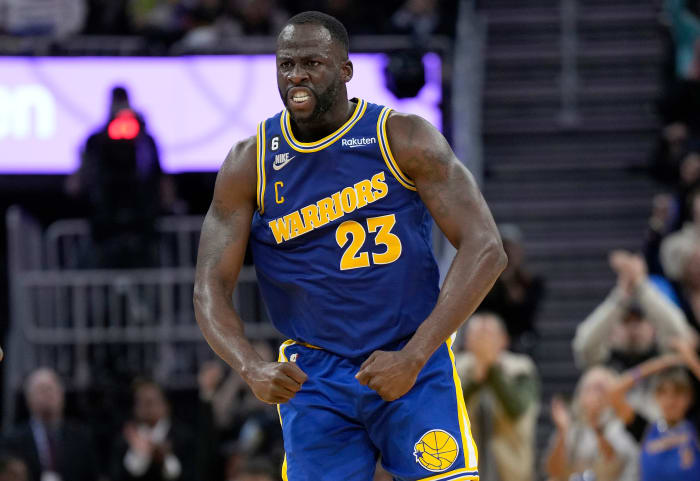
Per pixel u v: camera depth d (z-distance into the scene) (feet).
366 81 82.84
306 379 26.50
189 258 82.84
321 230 28.14
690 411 54.29
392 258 28.02
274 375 26.32
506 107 97.76
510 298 68.90
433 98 81.41
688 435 52.90
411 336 28.27
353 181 28.04
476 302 26.96
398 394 26.55
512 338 68.95
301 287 28.35
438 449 27.63
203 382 68.85
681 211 76.95
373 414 27.96
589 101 97.76
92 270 80.53
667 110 93.40
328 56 27.32
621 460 56.44
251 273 79.87
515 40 101.50
